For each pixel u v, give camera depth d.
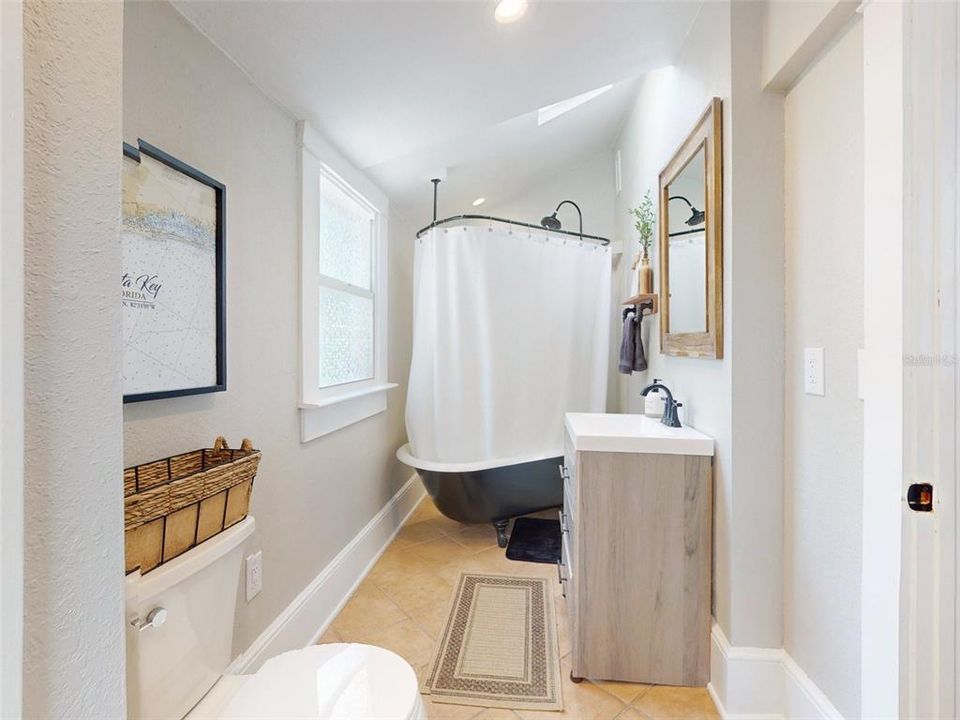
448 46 1.44
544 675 1.48
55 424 0.41
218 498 0.93
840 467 1.07
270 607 1.43
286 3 1.14
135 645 0.74
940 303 0.78
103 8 0.47
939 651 0.78
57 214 0.41
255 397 1.38
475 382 2.47
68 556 0.42
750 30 1.30
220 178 1.24
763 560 1.29
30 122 0.39
